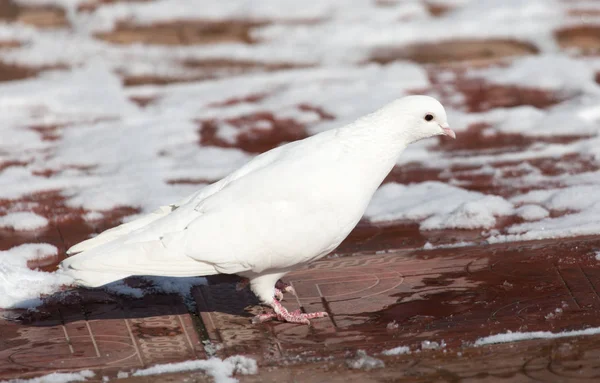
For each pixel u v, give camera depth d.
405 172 11.80
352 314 8.29
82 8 18.52
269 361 7.53
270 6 18.67
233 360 7.51
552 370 7.36
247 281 8.29
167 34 17.31
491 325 8.01
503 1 18.77
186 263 7.45
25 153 12.43
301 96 14.50
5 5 18.67
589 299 8.41
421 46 16.83
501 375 7.30
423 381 7.23
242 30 17.55
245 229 7.50
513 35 17.25
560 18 18.02
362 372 7.36
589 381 7.20
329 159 7.86
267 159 8.12
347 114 13.63
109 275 7.30
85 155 12.31
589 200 10.49
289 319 8.15
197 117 13.73
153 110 14.04
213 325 8.14
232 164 11.98
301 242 7.62
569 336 7.80
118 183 11.39
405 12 18.39
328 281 8.95
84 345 7.79
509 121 13.44
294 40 17.09
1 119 13.60
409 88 14.77
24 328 8.06
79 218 10.45
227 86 15.00
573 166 11.75
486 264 9.16
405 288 8.74
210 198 7.66
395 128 7.96
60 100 14.30
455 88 14.82
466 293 8.60
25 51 16.41
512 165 11.89
